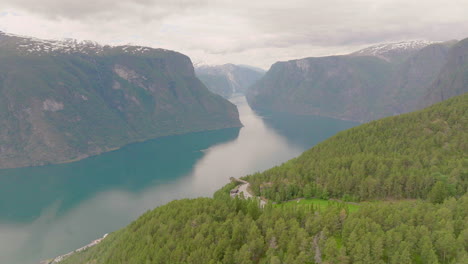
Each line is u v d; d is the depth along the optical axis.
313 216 104.00
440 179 135.88
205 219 116.19
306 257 85.44
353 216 99.06
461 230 87.31
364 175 158.12
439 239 81.19
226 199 139.38
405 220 95.12
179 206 136.75
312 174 174.00
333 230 96.75
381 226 93.56
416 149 180.75
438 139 183.50
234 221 108.50
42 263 191.25
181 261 96.00
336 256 83.94
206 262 92.31
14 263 195.88
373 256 80.69
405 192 142.62
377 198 145.50
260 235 99.88
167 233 112.88
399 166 160.12
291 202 153.38
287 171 185.12
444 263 80.19
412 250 82.50
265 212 112.88
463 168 141.12
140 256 104.62
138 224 137.88
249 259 91.19
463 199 105.00
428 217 91.06
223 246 97.06
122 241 128.00
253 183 184.38
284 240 93.31
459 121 198.75
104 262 121.75
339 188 153.62
